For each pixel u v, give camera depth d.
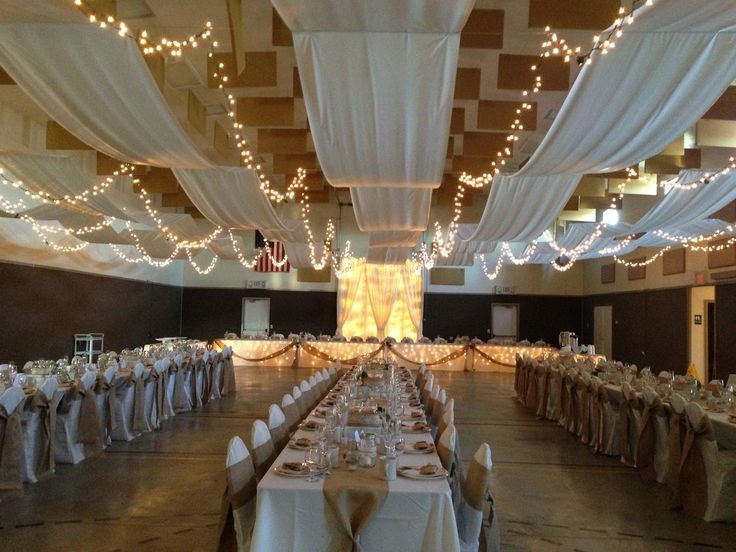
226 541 3.69
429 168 5.57
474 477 3.84
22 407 5.70
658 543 4.75
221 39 6.98
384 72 3.96
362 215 8.97
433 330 20.39
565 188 7.74
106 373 7.50
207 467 6.65
